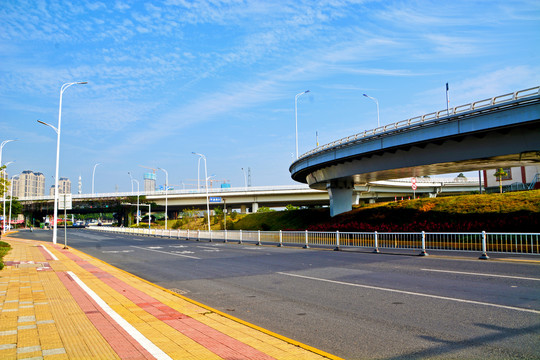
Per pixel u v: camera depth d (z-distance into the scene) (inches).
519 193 1381.6
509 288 404.5
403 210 1611.7
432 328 273.1
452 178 3216.0
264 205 4222.4
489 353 221.9
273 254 885.2
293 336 260.7
